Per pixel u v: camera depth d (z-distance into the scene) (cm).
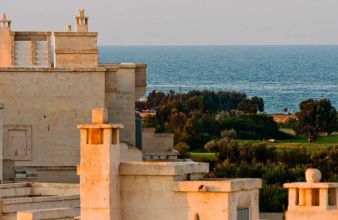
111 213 4634
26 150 8988
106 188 4634
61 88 9038
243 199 4619
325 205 4044
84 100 9069
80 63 9425
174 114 18175
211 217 4572
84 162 4656
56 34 9431
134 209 4656
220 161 14175
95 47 9431
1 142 8206
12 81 9000
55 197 6481
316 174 4094
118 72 9381
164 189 4622
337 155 13475
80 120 9044
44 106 9012
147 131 9800
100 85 9088
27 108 9000
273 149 14212
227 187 4547
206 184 4575
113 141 4656
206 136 18050
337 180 12656
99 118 4662
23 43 9806
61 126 9019
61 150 9006
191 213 4588
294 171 12519
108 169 4634
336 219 3456
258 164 13100
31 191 6844
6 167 8581
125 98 9394
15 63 9781
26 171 8750
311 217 3466
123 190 4666
